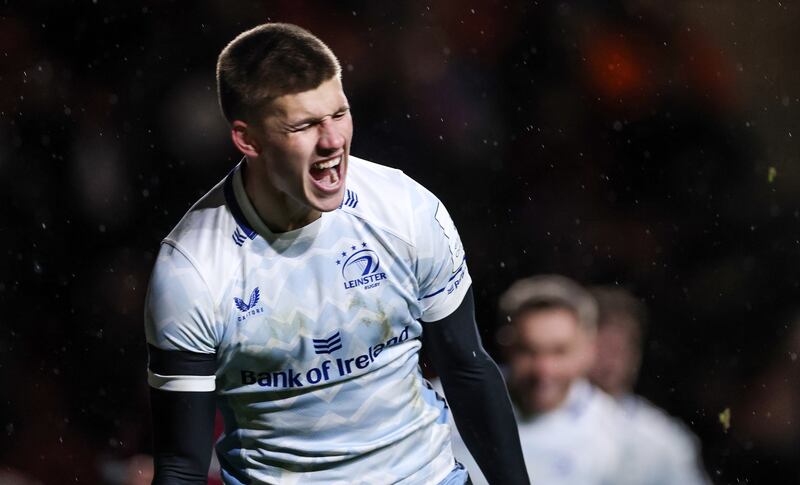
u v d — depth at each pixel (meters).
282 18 24.80
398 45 24.84
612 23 25.98
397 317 10.25
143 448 21.33
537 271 24.83
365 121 24.61
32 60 24.45
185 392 9.96
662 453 15.46
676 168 26.06
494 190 25.05
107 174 24.19
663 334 24.83
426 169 24.77
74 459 21.17
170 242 9.98
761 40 26.62
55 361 22.92
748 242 26.02
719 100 26.34
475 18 25.23
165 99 24.48
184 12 24.67
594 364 15.98
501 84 25.41
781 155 26.58
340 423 10.27
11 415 21.70
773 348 24.30
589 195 25.53
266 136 9.43
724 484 22.56
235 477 10.54
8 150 24.11
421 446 10.66
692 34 26.28
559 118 25.53
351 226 10.06
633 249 25.42
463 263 10.65
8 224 23.92
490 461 11.18
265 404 10.21
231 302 9.85
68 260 23.88
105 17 24.39
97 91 24.47
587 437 15.05
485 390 10.91
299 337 9.99
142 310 23.61
